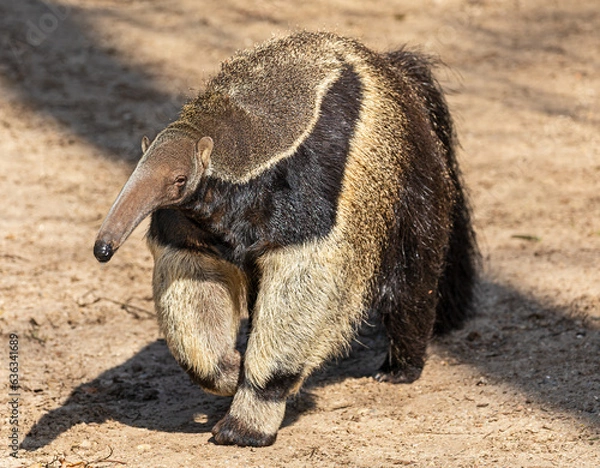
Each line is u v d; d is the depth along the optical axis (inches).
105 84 679.1
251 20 784.9
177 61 714.2
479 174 577.6
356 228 302.8
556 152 605.3
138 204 261.6
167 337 304.8
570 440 301.7
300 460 294.0
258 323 294.4
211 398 351.6
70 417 327.3
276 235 287.0
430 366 379.2
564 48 761.6
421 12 815.1
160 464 291.0
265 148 283.0
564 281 442.6
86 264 466.0
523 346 386.9
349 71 311.6
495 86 701.9
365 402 347.3
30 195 533.3
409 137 331.3
